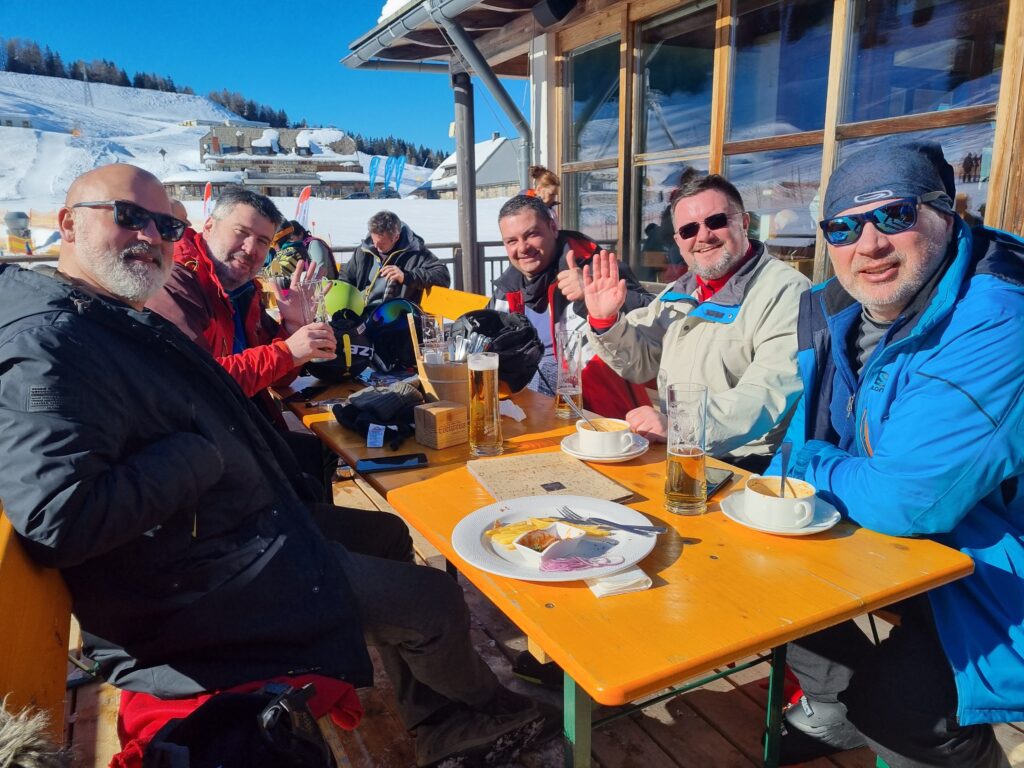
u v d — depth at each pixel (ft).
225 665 4.22
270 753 3.22
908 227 4.51
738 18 13.69
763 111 13.50
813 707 5.64
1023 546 4.31
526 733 5.54
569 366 7.04
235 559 4.45
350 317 9.64
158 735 3.24
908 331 4.73
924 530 4.16
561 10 15.89
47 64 641.81
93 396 3.93
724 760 5.74
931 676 4.36
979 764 4.41
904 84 11.07
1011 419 4.04
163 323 4.79
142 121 599.98
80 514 3.68
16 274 4.30
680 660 2.98
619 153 17.01
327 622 4.43
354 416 6.69
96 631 4.34
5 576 3.31
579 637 3.18
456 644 5.07
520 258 10.98
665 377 8.20
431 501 4.89
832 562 3.91
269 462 5.02
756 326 7.24
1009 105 9.51
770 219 13.62
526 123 19.35
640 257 17.24
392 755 5.81
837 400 5.46
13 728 2.63
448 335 9.63
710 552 4.06
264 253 8.87
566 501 4.64
